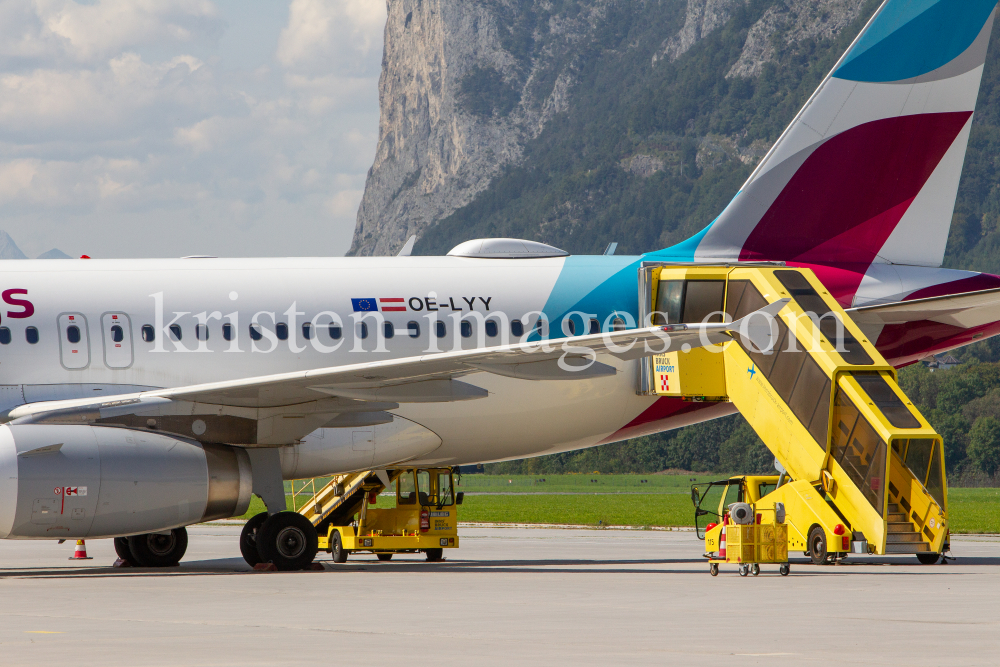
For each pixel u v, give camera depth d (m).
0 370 66.12
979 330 79.44
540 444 77.62
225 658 31.84
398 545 81.62
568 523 165.50
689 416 79.75
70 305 68.00
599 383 75.75
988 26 79.94
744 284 73.06
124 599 48.25
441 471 84.44
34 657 32.09
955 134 80.00
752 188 78.81
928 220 80.12
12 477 58.50
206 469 63.03
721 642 35.09
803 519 68.31
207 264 72.19
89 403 61.31
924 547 64.38
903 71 79.50
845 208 79.31
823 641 35.34
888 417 63.19
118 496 60.47
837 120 79.12
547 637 36.19
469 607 45.03
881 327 78.12
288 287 71.50
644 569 69.50
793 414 68.62
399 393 64.06
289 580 59.16
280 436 65.88
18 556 90.75
